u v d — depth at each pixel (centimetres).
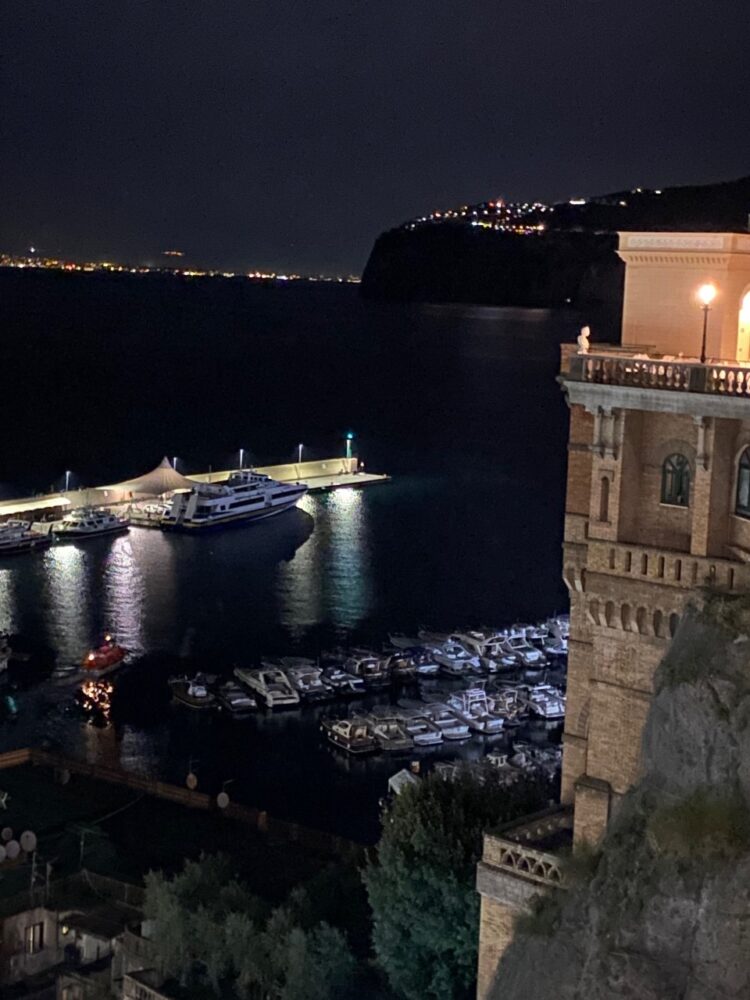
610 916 4200
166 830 8400
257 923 6400
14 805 8819
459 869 5428
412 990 5541
